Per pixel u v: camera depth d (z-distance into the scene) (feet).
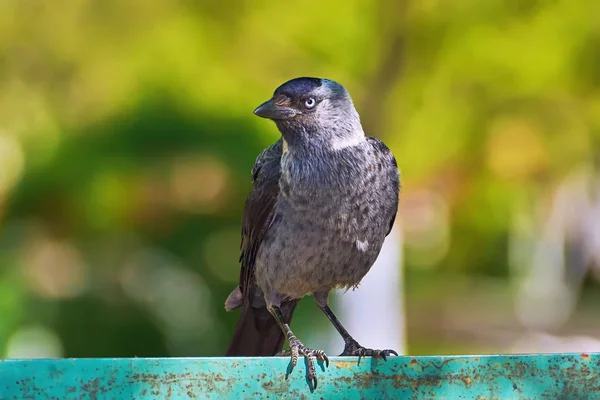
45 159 38.99
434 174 43.52
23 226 39.73
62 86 40.98
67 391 19.71
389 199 25.96
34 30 41.24
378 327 44.37
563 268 62.75
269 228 26.05
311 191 25.30
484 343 65.41
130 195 39.29
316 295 27.35
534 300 69.46
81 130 39.32
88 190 38.65
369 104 40.98
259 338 28.04
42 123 40.11
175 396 20.08
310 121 25.53
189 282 40.24
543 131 41.86
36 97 40.55
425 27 40.16
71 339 39.83
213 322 40.22
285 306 28.12
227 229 39.93
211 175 39.17
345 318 43.34
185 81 38.91
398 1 39.93
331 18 40.29
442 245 50.42
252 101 39.04
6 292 38.86
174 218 39.83
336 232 25.31
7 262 39.27
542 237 57.77
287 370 20.63
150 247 40.37
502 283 74.84
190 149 38.24
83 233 39.68
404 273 52.44
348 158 25.44
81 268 40.29
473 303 73.82
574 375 20.79
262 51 40.68
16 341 38.86
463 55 39.73
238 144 38.14
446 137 40.70
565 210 54.60
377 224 25.79
